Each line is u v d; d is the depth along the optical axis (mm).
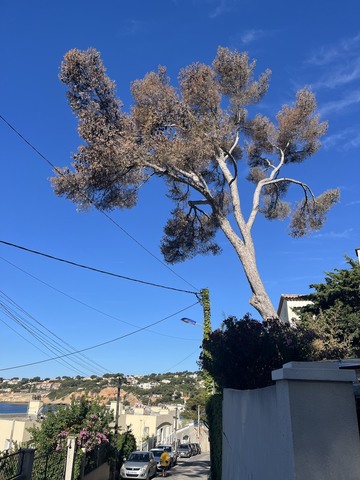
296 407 3428
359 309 15453
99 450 19094
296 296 23422
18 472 9242
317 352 7637
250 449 5824
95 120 12531
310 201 16688
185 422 80062
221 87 14648
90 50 12586
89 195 14078
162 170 13211
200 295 20062
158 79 13602
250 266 12836
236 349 7184
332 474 3260
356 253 22328
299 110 15578
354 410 3414
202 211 17312
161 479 23625
